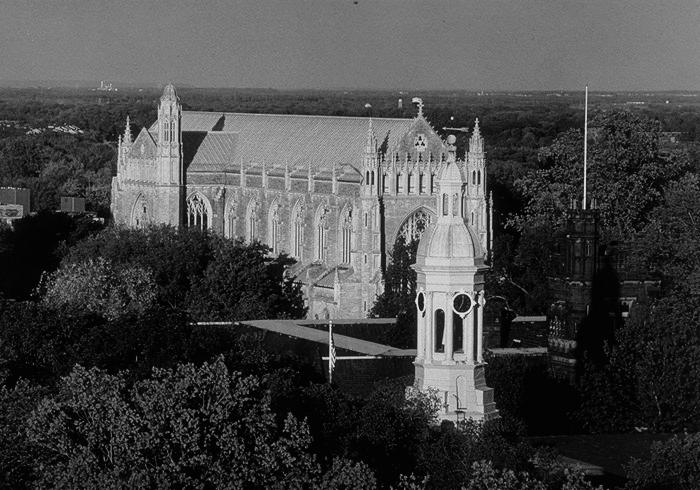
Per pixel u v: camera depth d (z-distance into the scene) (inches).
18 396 5600.4
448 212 5142.7
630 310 7455.7
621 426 6250.0
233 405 4886.8
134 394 5019.7
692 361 6412.4
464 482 4845.0
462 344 5260.8
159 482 4569.4
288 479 4756.4
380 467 5113.2
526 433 5836.6
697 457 5073.8
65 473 4702.3
